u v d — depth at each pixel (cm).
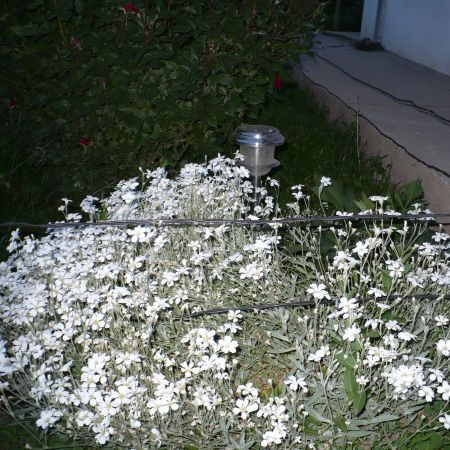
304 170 211
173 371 110
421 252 119
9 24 163
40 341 102
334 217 112
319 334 113
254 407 93
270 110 290
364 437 103
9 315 108
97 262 121
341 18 638
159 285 117
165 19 159
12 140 177
